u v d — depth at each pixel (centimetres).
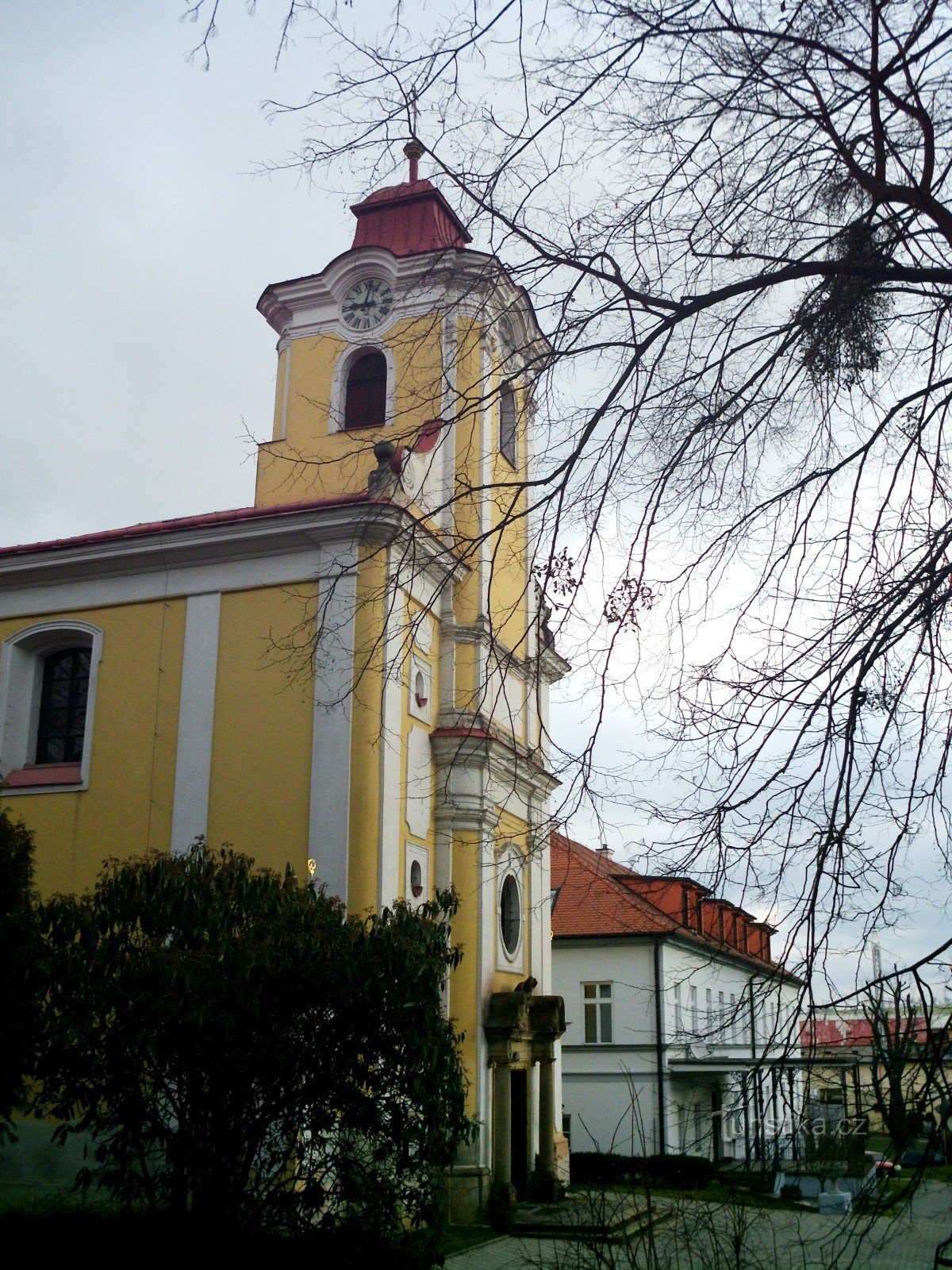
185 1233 1045
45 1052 1065
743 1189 735
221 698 1873
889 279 691
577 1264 862
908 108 668
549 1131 2109
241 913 1146
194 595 1947
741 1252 794
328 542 1870
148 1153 1088
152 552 1961
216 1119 1060
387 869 1759
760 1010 639
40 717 2083
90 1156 1588
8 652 2062
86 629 2011
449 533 877
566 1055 3250
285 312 2403
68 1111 1088
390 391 2253
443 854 1986
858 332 702
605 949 3303
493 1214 1845
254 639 1883
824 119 687
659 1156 866
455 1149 1141
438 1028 1148
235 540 1908
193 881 1151
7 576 2066
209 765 1842
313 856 1734
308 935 1122
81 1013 1046
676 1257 838
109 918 1112
